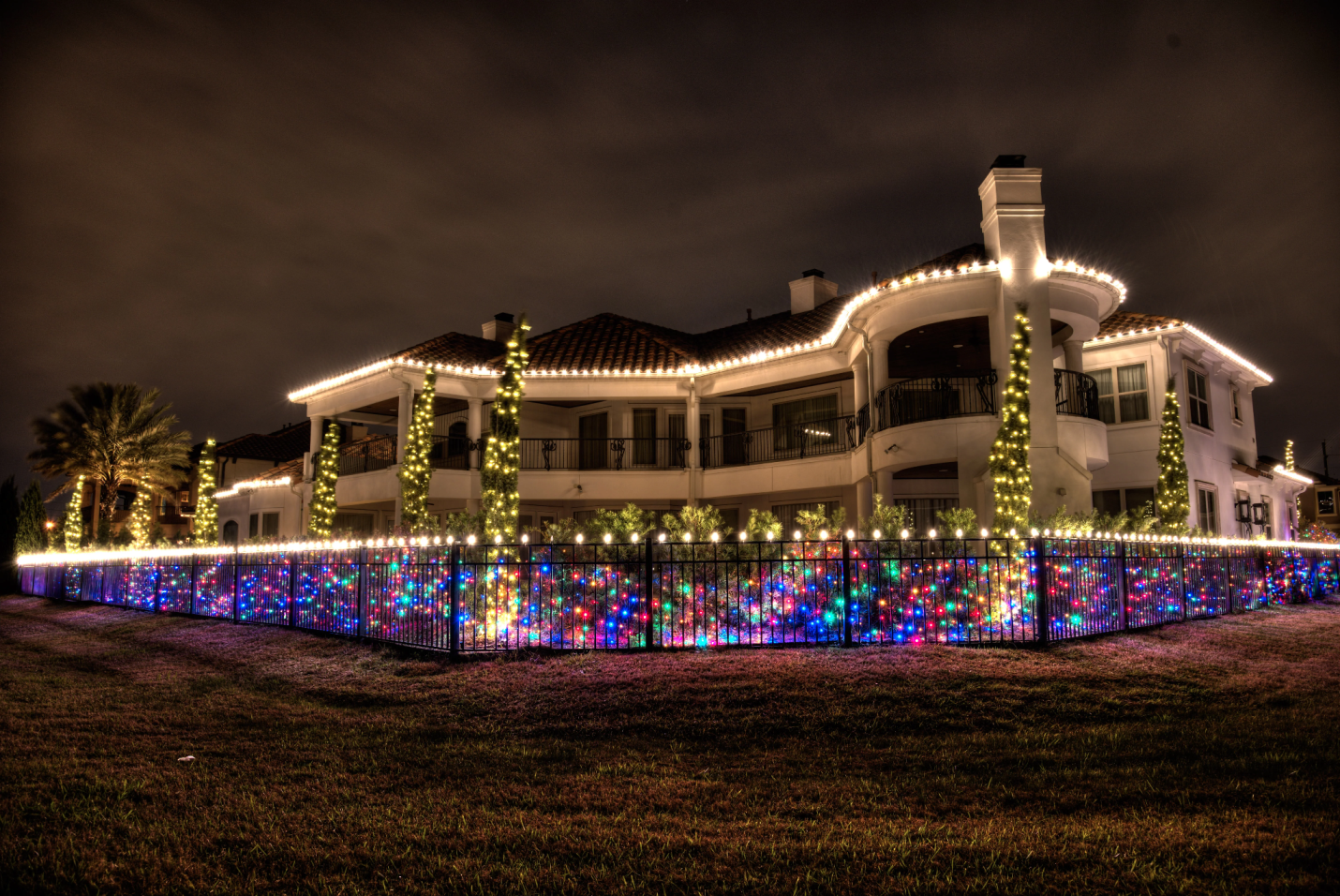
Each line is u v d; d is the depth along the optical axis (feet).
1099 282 57.36
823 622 36.11
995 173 56.08
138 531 109.81
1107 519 49.78
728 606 35.88
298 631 44.45
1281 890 13.52
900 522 45.60
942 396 63.52
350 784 19.93
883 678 28.91
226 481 151.12
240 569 52.54
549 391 78.23
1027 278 54.70
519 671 30.78
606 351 82.53
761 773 20.81
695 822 17.17
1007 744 23.30
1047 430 53.31
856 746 23.30
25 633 55.31
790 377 72.54
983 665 30.53
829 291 89.25
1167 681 30.04
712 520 46.70
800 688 27.86
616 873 14.62
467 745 23.66
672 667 30.27
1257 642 39.29
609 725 25.21
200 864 15.05
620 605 35.63
